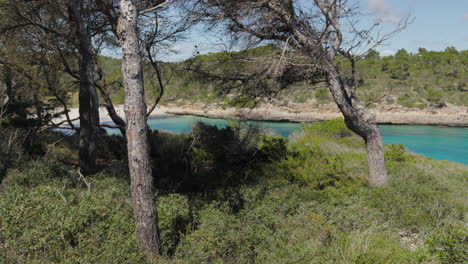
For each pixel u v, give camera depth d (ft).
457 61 159.84
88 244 14.35
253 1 29.68
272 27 30.78
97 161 41.60
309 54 29.48
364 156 41.19
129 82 15.80
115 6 36.50
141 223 15.92
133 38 15.81
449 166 47.37
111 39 40.22
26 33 35.40
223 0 29.37
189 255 15.64
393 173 34.83
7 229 14.93
